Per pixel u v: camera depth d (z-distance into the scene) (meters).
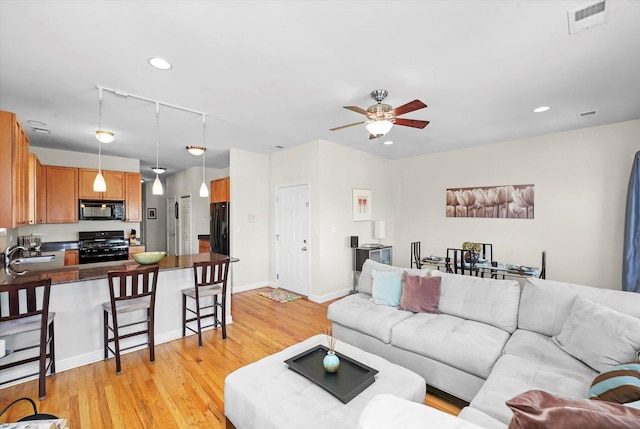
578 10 1.63
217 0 1.54
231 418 1.67
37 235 4.58
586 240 3.86
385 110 2.47
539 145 4.23
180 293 3.23
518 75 2.38
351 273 5.05
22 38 1.85
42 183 4.59
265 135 4.16
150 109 3.09
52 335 2.42
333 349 1.92
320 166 4.49
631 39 1.88
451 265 4.66
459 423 0.81
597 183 3.77
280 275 5.32
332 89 2.64
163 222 8.80
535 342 1.99
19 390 2.21
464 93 2.73
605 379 1.33
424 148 5.05
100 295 2.73
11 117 2.30
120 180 5.38
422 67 2.26
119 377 2.41
